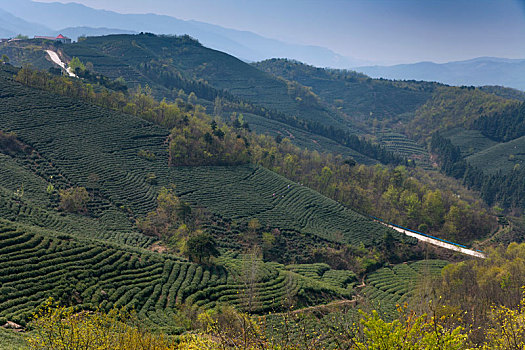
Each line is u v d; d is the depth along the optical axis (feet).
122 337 88.94
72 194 311.06
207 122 574.97
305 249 340.39
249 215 369.09
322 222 390.42
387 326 72.95
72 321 85.10
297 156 551.59
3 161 329.31
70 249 213.25
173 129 465.06
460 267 277.03
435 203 451.53
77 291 186.80
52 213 287.69
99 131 428.56
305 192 435.53
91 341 83.87
